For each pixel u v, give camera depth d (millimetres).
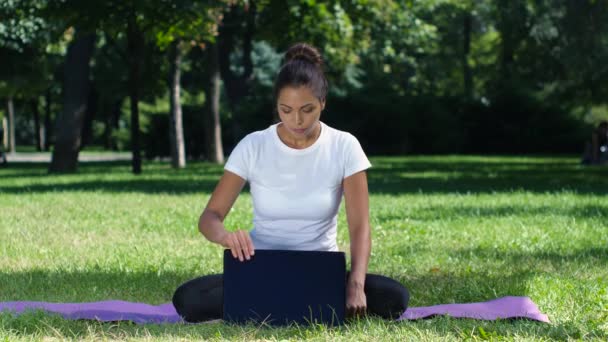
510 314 5719
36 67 36844
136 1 22344
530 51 36625
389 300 5406
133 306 6223
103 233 11453
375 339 4797
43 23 30719
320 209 5363
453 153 47062
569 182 21906
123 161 43375
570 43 30125
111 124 68312
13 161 47375
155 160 44438
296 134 5051
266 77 47469
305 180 5336
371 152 46188
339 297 5133
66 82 29719
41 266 8547
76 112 29766
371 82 47562
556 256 9008
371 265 8555
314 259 5133
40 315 5379
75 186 21281
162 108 44344
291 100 4930
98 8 23344
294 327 5082
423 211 14023
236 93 41875
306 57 5090
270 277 5148
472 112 47594
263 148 5367
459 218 12766
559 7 30859
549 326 5203
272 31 26672
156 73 39594
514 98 46969
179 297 5504
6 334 4875
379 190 19188
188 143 44094
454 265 8477
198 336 4918
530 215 13125
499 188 19594
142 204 15758
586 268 8141
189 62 45719
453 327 5160
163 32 23641
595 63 30344
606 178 23828
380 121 45344
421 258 8961
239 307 5172
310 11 25625
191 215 13594
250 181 5438
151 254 9328
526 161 37031
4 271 8164
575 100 37781
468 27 58125
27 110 77750
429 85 60875
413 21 29906
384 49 30250
